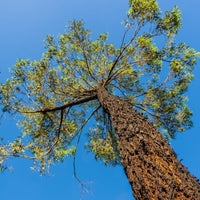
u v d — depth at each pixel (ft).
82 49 20.42
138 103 21.25
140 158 7.09
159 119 20.48
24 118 19.81
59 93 20.12
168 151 7.28
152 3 17.29
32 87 18.30
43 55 20.54
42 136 19.90
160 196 5.68
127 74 21.77
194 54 17.10
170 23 17.33
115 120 10.14
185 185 5.83
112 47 22.76
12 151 15.96
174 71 17.93
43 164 17.57
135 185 6.63
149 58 18.70
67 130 20.31
